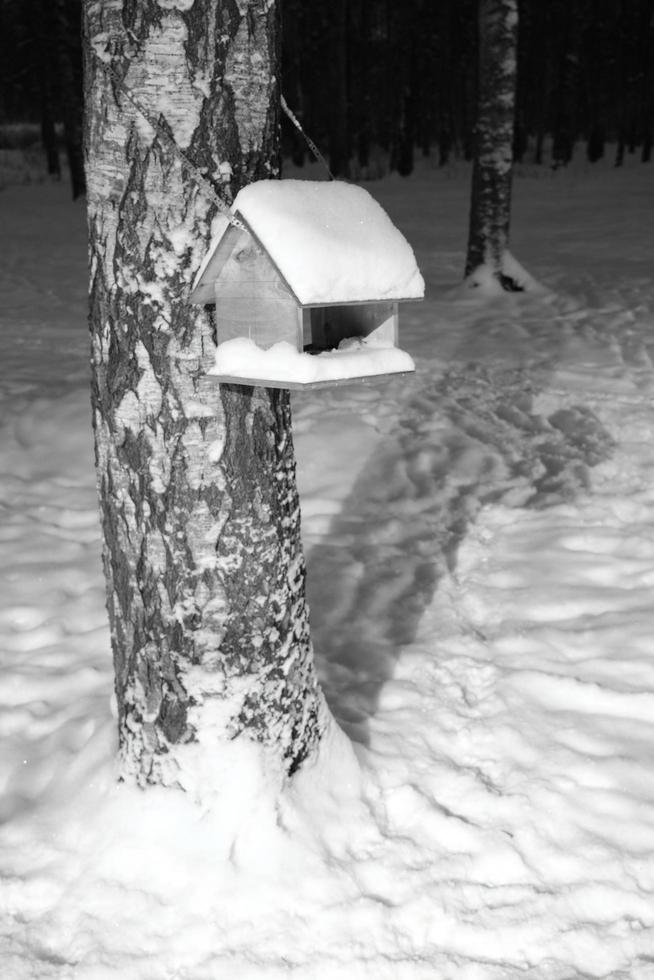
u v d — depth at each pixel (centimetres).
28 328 941
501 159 1042
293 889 244
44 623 402
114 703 295
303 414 652
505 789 289
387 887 249
